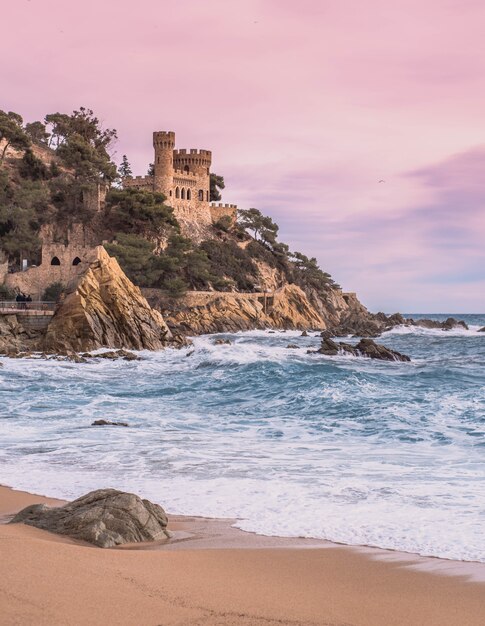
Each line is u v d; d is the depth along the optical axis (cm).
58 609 845
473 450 2375
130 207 16550
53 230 16825
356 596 991
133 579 992
